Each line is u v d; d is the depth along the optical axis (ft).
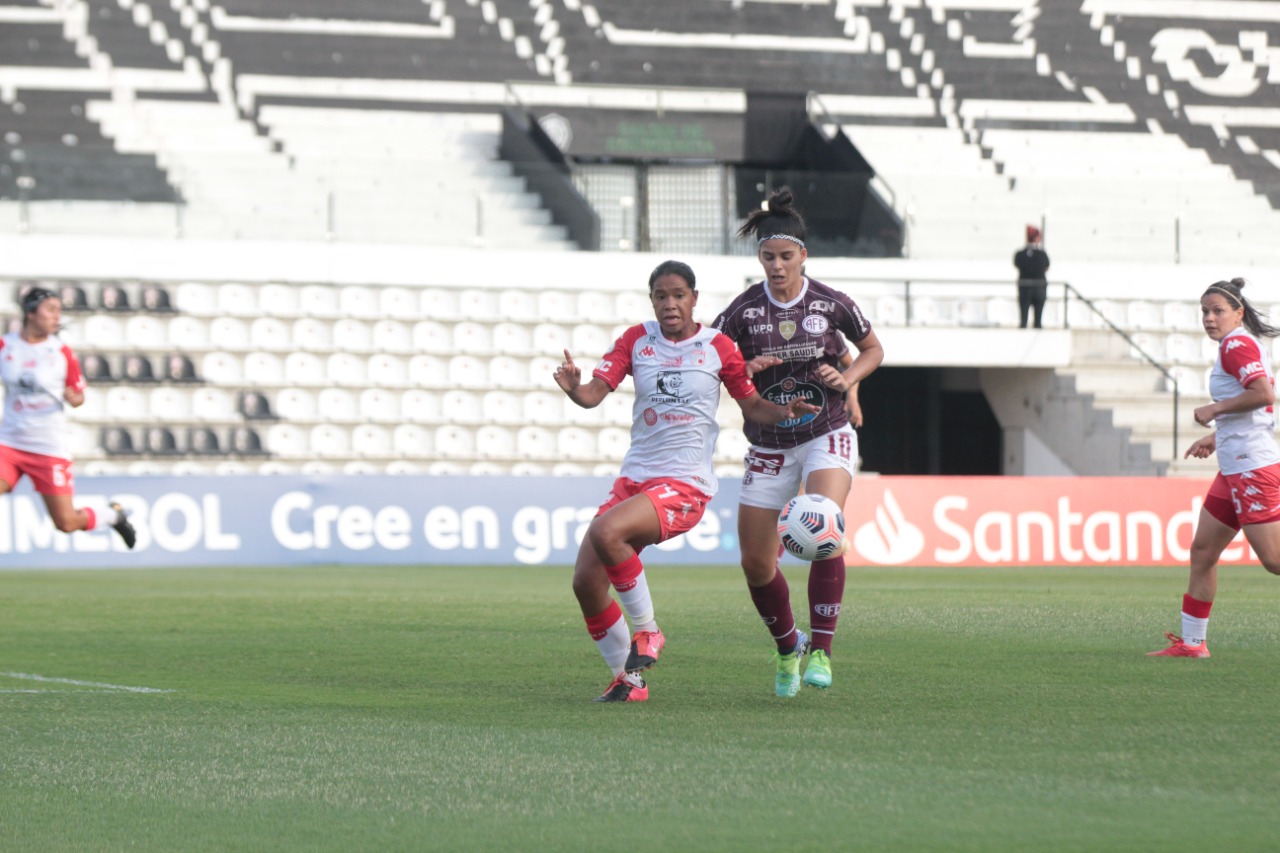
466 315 280.51
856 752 60.75
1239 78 367.66
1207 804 50.34
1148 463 260.62
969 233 304.71
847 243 295.48
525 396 278.05
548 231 292.81
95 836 47.50
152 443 261.24
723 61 349.20
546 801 51.88
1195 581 97.35
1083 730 66.18
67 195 269.85
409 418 271.69
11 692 81.76
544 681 86.12
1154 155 347.77
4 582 174.70
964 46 360.89
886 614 130.41
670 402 75.10
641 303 287.28
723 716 71.00
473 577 184.34
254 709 74.74
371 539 212.23
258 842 46.50
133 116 309.01
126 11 324.39
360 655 100.01
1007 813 49.19
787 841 45.83
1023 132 346.33
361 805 51.55
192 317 269.64
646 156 327.06
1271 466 93.81
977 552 217.97
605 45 345.31
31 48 315.58
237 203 283.79
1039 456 290.56
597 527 74.38
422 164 300.20
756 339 77.71
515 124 310.86
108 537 205.77
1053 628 117.50
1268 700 76.13
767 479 77.97
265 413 267.18
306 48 329.72
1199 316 302.45
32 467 129.49
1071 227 307.37
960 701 75.82
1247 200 331.16
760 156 333.42
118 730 67.92
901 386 326.24
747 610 133.39
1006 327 281.54
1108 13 372.58
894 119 345.92
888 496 216.13
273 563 209.36
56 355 128.88
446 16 341.41
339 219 281.95
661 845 45.52
